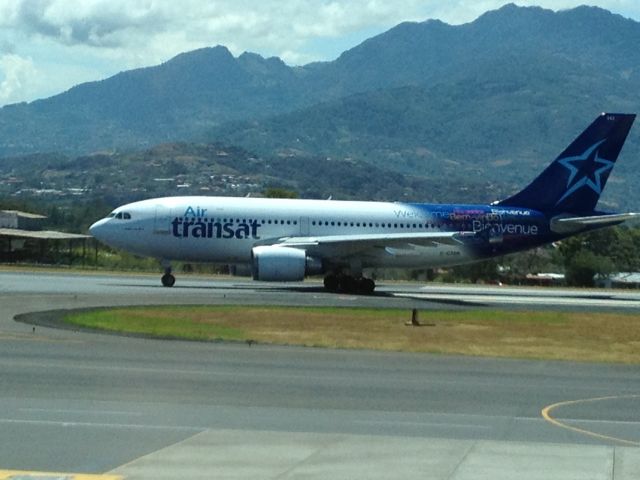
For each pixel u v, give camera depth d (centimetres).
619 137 6681
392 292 6619
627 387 2634
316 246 6103
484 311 5075
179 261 6372
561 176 6669
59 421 1912
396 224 6450
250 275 6512
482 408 2212
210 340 3428
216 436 1812
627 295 7519
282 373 2659
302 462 1634
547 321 4684
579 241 12544
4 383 2344
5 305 4550
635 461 1672
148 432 1834
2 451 1659
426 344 3584
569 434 1927
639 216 6544
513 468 1614
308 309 4762
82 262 10488
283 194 14412
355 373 2714
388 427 1955
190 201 6350
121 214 6259
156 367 2688
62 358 2816
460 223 6538
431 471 1589
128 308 4544
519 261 13500
